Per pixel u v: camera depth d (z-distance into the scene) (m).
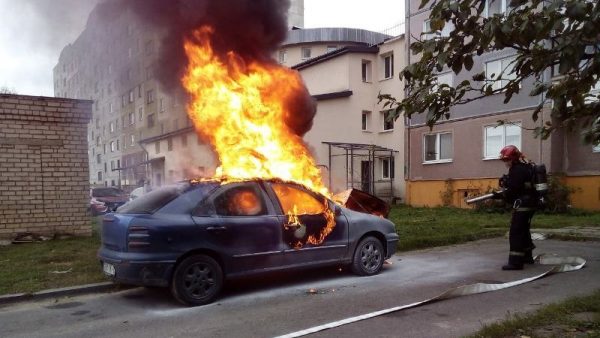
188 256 5.61
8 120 9.99
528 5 2.52
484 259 8.27
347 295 5.94
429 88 2.94
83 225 10.73
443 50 2.71
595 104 2.94
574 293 5.73
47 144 10.39
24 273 7.04
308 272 7.32
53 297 6.09
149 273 5.35
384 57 24.19
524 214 7.23
